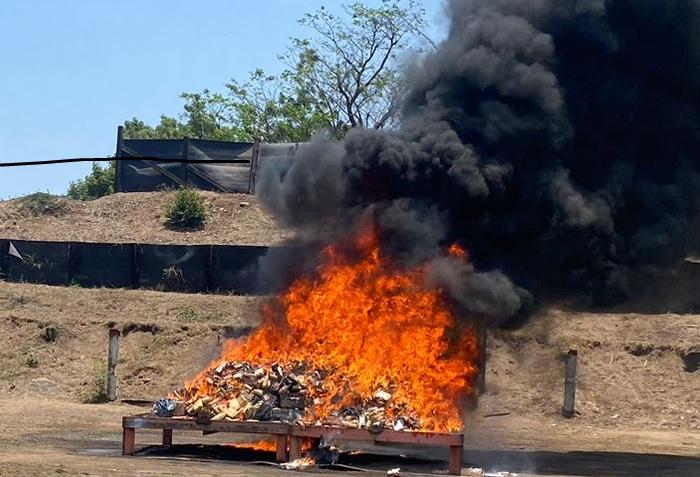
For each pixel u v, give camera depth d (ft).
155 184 150.71
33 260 126.21
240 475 57.77
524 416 96.73
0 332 112.37
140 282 123.44
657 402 98.99
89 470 57.47
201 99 217.77
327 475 59.47
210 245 123.13
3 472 55.31
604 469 68.95
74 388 103.45
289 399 65.05
